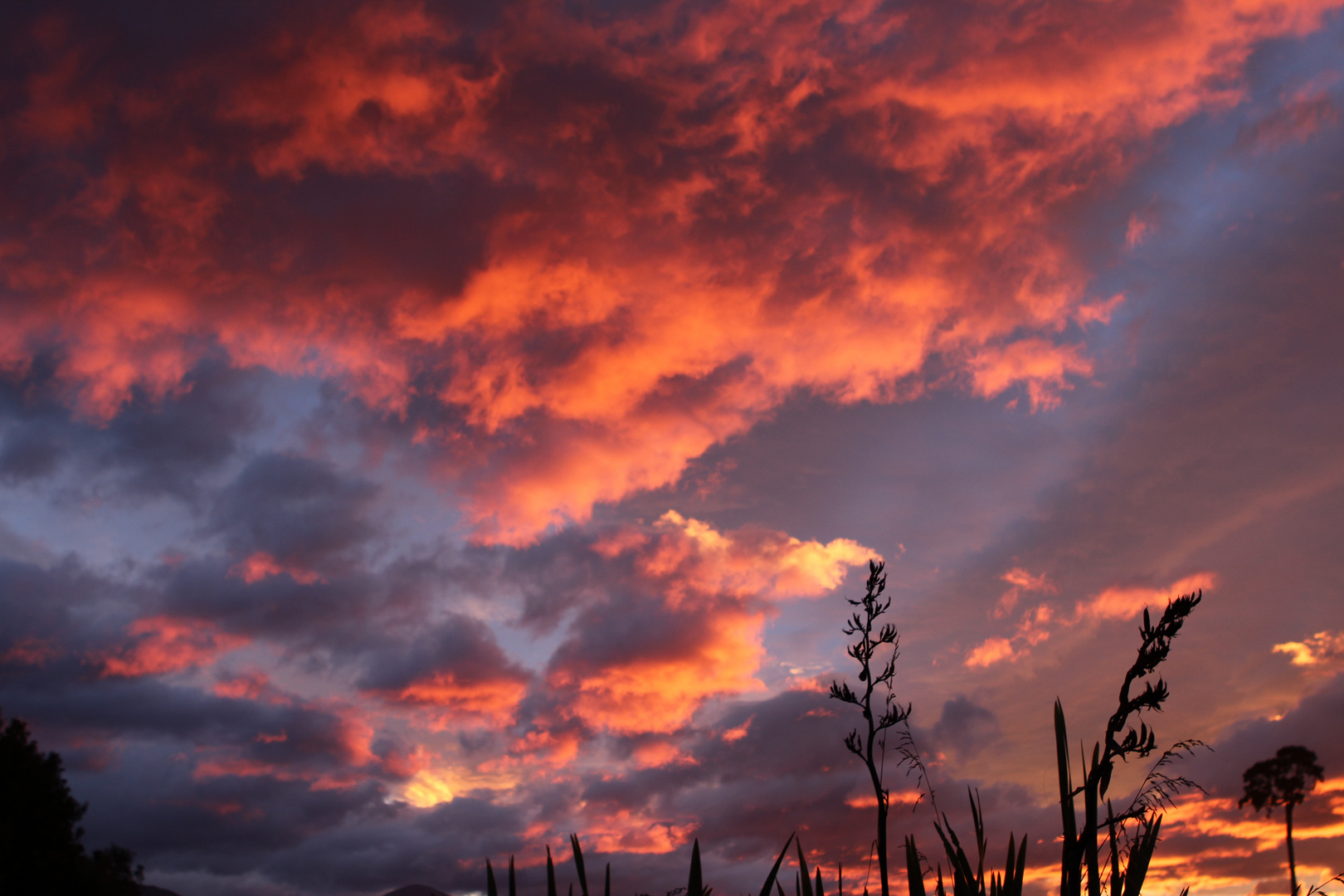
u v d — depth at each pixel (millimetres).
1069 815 2654
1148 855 2555
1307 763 37062
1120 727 2613
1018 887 2900
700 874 3279
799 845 3332
